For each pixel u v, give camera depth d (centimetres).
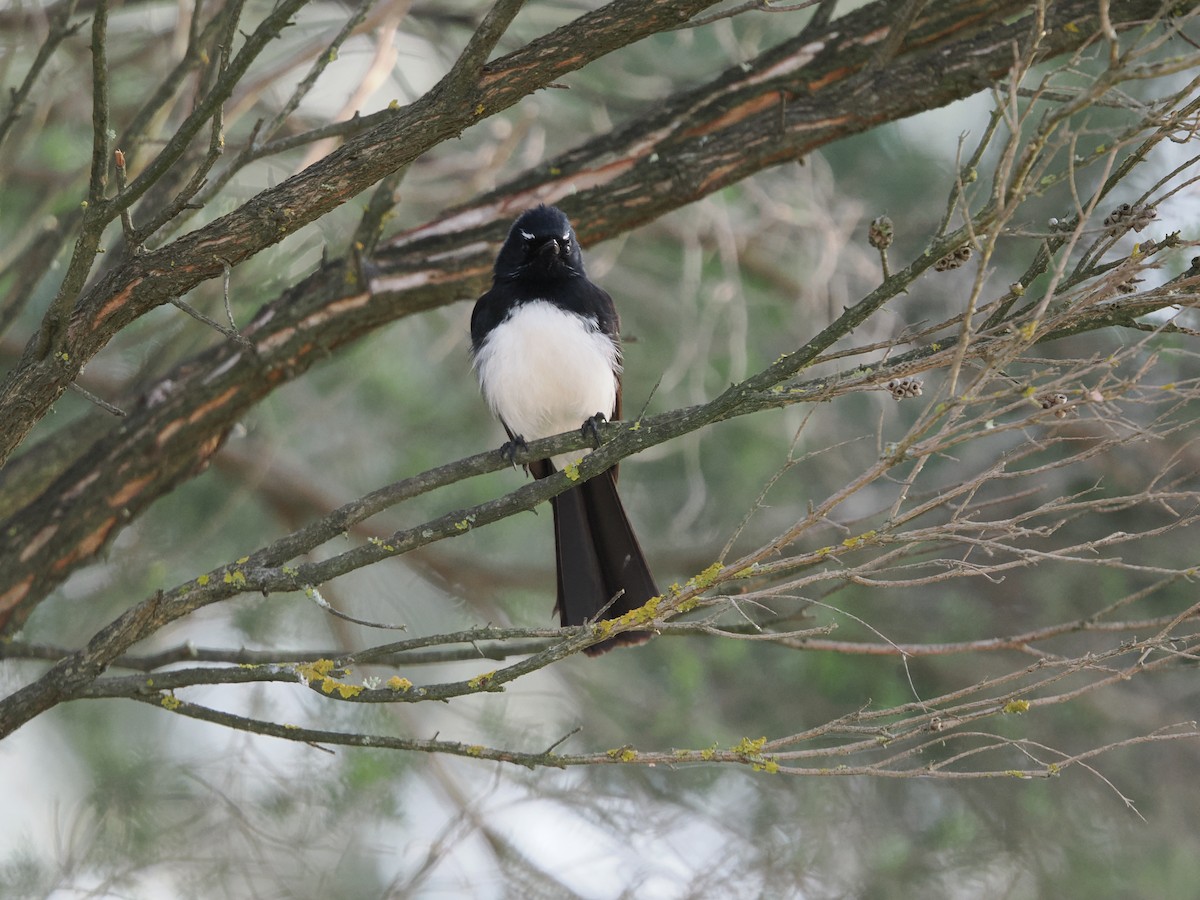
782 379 609
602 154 918
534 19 1241
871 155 1420
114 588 1188
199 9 808
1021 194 525
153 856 1010
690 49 1380
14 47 915
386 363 1382
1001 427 551
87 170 938
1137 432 565
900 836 1189
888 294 588
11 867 973
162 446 860
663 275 1428
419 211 1300
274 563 677
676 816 1085
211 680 637
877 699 1252
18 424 616
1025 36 827
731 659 1276
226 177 649
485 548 1409
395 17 988
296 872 1052
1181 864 1180
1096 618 666
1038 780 1202
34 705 661
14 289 897
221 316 981
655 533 1401
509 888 1016
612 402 1031
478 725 1183
